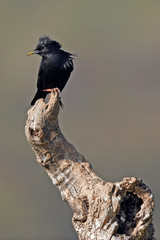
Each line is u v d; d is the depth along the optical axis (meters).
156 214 19.95
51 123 11.43
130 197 10.98
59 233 28.88
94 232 10.71
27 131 11.47
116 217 10.91
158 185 30.48
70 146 11.63
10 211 33.34
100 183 10.87
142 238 10.92
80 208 10.95
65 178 11.36
